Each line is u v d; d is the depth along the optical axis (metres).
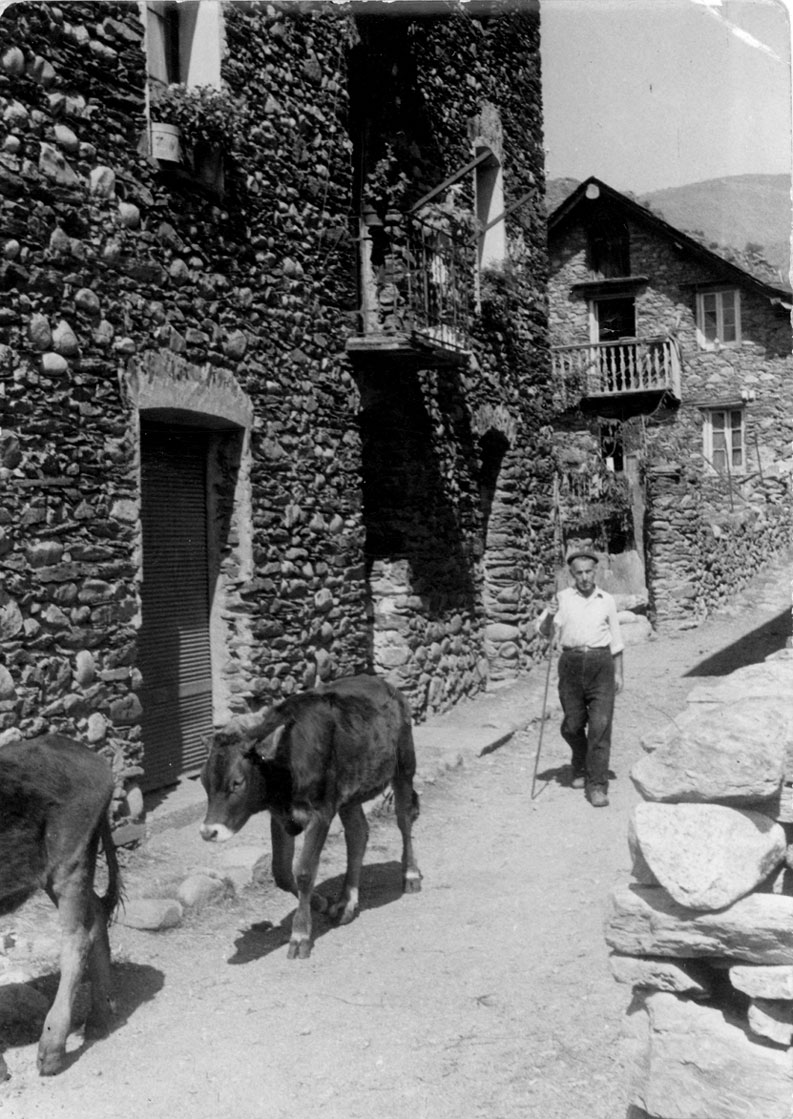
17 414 6.33
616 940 3.36
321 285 9.58
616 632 8.55
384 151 10.59
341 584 9.80
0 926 5.51
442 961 5.36
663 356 24.30
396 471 11.40
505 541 13.99
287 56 9.10
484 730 11.05
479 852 7.36
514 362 14.52
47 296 6.57
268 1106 4.00
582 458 20.16
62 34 6.71
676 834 3.24
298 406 9.21
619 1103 3.89
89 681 6.77
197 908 6.11
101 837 4.67
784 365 23.84
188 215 7.86
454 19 12.76
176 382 7.61
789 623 17.42
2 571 6.20
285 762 5.35
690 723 3.35
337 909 6.03
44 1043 4.26
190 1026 4.68
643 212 24.33
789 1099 3.03
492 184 14.26
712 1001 3.32
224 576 8.62
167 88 7.72
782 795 3.23
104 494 6.96
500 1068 4.21
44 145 6.56
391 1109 3.94
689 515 17.73
